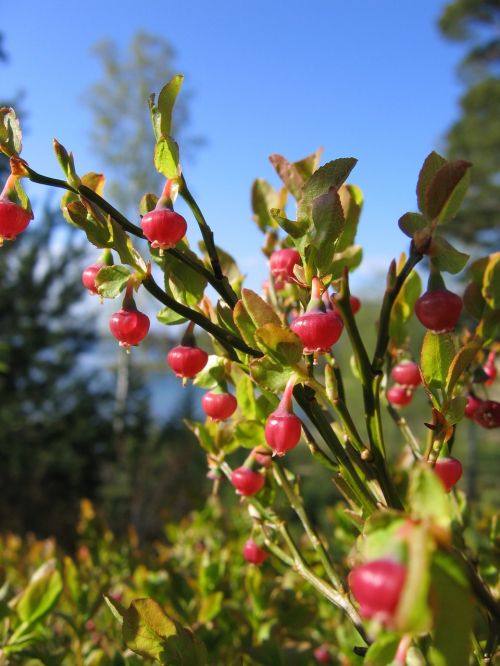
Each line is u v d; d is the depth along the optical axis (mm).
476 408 112
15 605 135
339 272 120
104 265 105
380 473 93
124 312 97
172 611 168
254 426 115
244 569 226
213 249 99
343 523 179
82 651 159
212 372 112
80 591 159
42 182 95
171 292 108
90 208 95
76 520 920
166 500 854
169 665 94
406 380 120
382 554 54
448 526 56
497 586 123
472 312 106
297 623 157
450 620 58
